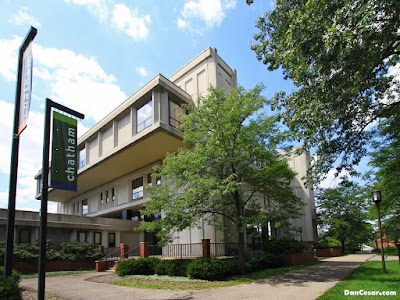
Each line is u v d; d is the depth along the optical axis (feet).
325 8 23.41
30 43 30.66
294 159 131.23
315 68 25.61
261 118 51.75
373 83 26.61
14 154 28.66
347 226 120.78
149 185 53.78
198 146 50.52
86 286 41.70
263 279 42.96
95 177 97.91
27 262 59.88
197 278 43.34
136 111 76.18
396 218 64.08
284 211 56.13
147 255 61.05
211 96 52.80
